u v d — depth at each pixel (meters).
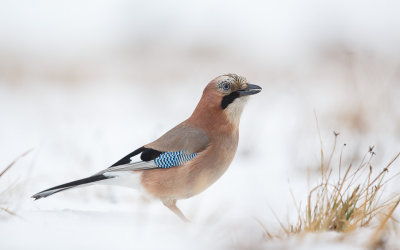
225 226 6.07
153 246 5.03
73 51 34.56
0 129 15.72
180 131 7.73
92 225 5.91
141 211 7.18
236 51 31.77
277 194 8.76
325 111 15.16
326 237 5.54
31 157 11.64
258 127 15.54
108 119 17.61
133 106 20.38
